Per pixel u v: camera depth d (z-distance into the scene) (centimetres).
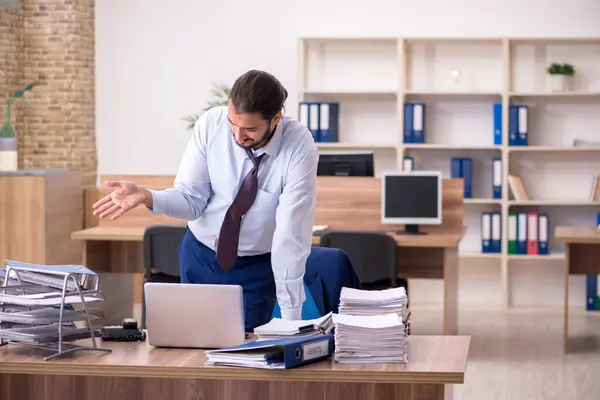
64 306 319
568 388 598
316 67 956
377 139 952
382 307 325
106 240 758
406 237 698
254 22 962
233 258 366
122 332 332
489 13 939
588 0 927
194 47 966
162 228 648
